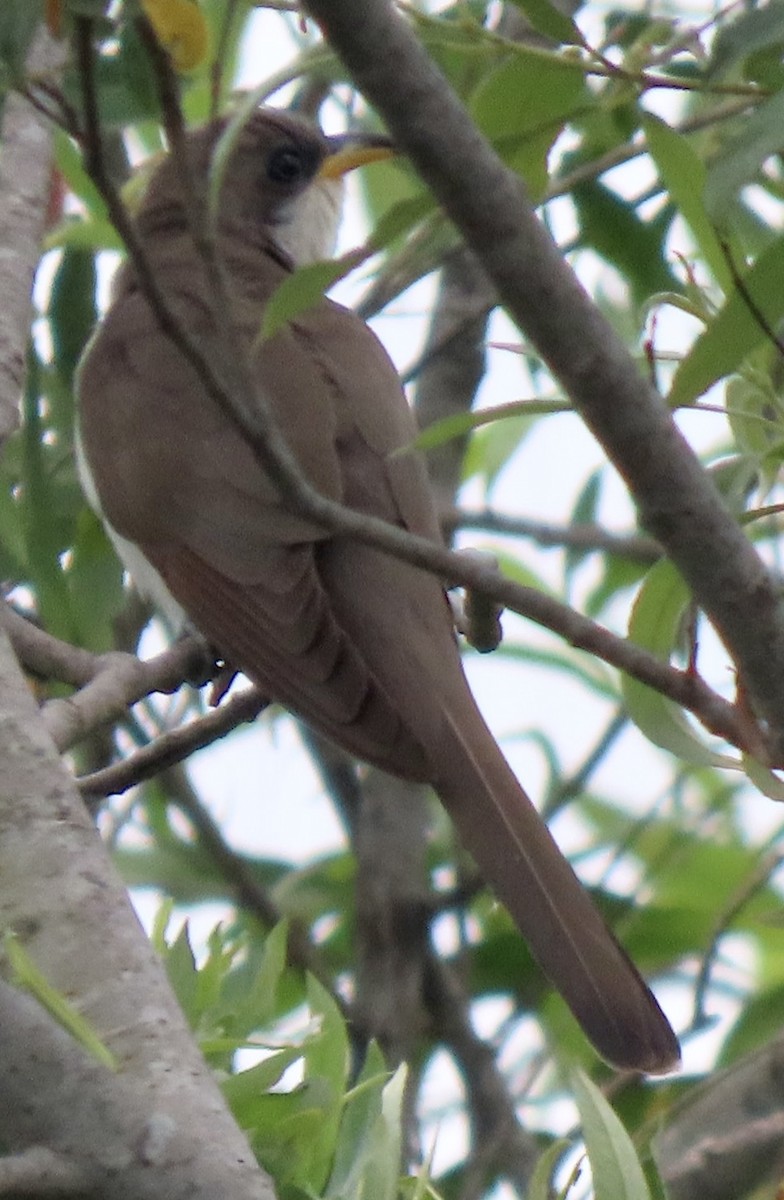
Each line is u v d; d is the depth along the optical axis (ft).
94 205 35.47
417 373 38.63
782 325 23.24
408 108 15.64
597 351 16.40
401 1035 35.06
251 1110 20.22
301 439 28.84
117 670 27.09
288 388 29.53
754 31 19.75
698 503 16.98
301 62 18.72
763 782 21.47
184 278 33.47
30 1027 15.72
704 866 39.73
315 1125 19.93
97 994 17.42
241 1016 22.00
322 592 27.02
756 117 18.60
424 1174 19.90
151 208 35.94
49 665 27.27
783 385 24.53
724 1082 30.78
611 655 17.80
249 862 40.86
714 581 17.29
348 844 39.40
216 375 16.93
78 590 33.04
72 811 19.31
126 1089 15.64
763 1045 31.58
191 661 27.84
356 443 29.30
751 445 23.40
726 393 23.61
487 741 25.27
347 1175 19.77
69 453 34.78
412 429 30.53
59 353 34.73
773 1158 27.71
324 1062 21.01
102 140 16.75
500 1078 34.91
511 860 23.12
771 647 17.49
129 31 17.47
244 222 36.32
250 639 26.76
